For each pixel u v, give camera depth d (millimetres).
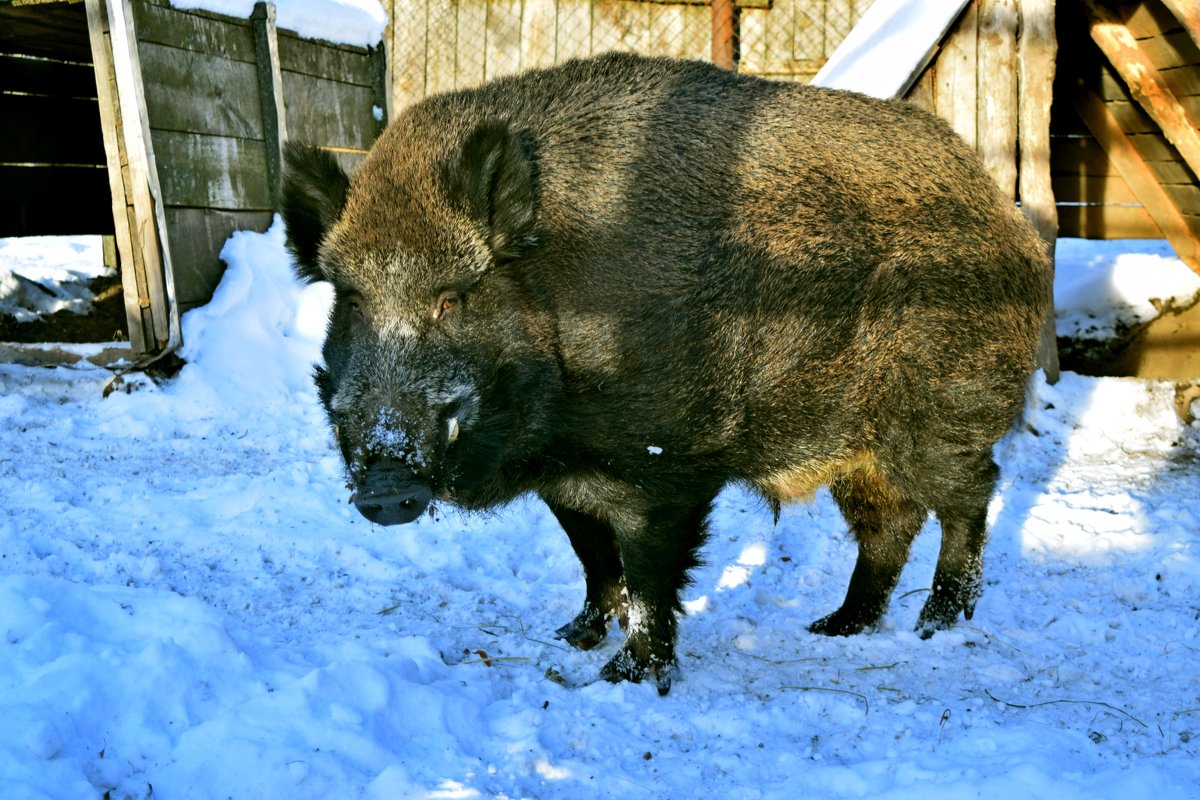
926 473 2455
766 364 2268
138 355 3752
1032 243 2572
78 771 1788
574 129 2207
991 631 2521
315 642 2348
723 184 2254
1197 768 1933
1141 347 4543
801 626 2568
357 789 1832
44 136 5020
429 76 6359
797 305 2275
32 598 2156
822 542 2992
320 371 2154
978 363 2434
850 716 2162
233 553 2729
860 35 4145
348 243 2059
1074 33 4297
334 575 2689
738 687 2285
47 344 3809
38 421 3518
